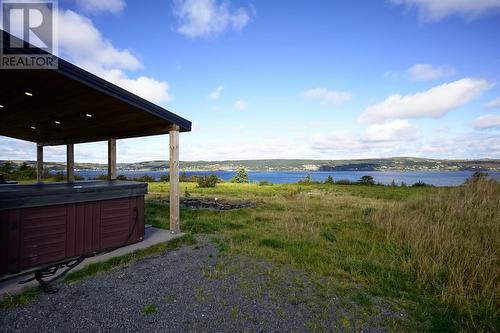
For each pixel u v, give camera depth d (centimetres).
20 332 262
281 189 2361
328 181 3394
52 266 413
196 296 347
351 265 470
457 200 839
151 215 906
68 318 289
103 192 488
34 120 718
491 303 337
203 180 2792
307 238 653
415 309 328
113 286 370
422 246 536
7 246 369
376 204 1259
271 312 314
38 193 397
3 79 414
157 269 438
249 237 653
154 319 291
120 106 541
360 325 292
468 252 465
